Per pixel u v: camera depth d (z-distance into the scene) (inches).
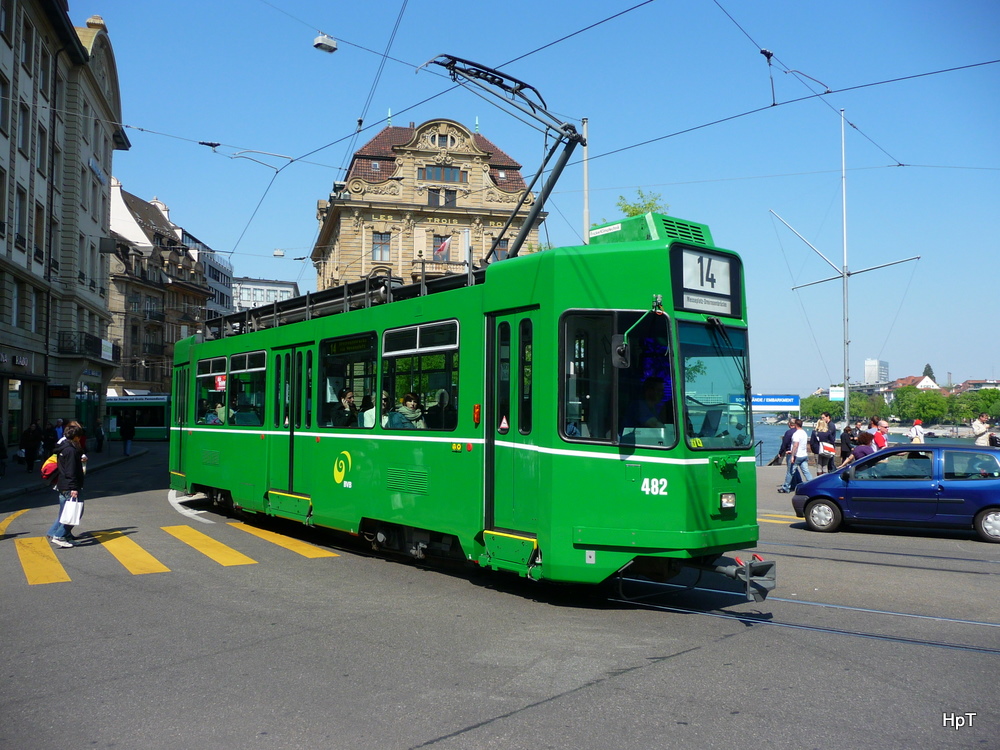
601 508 303.7
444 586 358.9
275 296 5182.1
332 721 197.3
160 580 370.3
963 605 325.1
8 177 1286.9
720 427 314.7
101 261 1913.1
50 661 248.1
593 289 313.4
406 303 398.6
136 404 2311.8
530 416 323.0
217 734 189.9
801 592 350.6
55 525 464.4
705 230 341.4
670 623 293.7
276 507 508.7
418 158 2310.5
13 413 1358.3
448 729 191.9
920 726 193.6
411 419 389.1
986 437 771.4
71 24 1534.2
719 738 186.4
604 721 196.7
